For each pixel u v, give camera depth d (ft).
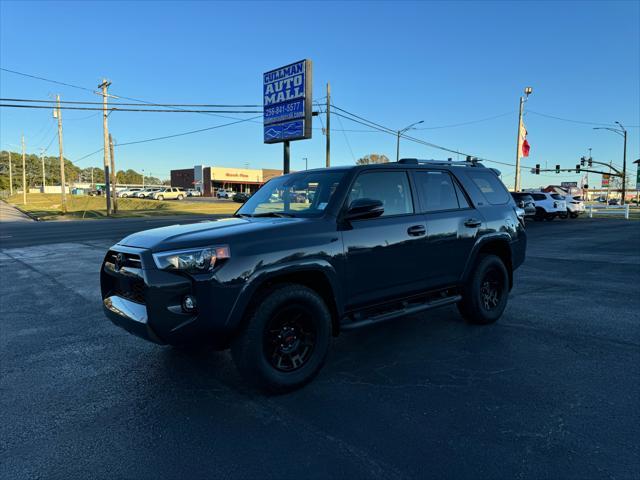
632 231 63.41
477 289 17.33
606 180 218.38
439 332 17.34
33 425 10.66
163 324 10.77
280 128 70.64
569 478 8.41
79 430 10.39
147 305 10.84
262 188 16.71
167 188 219.00
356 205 12.79
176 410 11.32
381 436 9.95
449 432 10.08
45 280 29.40
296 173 16.05
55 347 16.21
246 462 9.04
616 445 9.48
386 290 14.23
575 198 96.78
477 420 10.61
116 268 12.17
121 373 13.75
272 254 11.58
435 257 15.56
